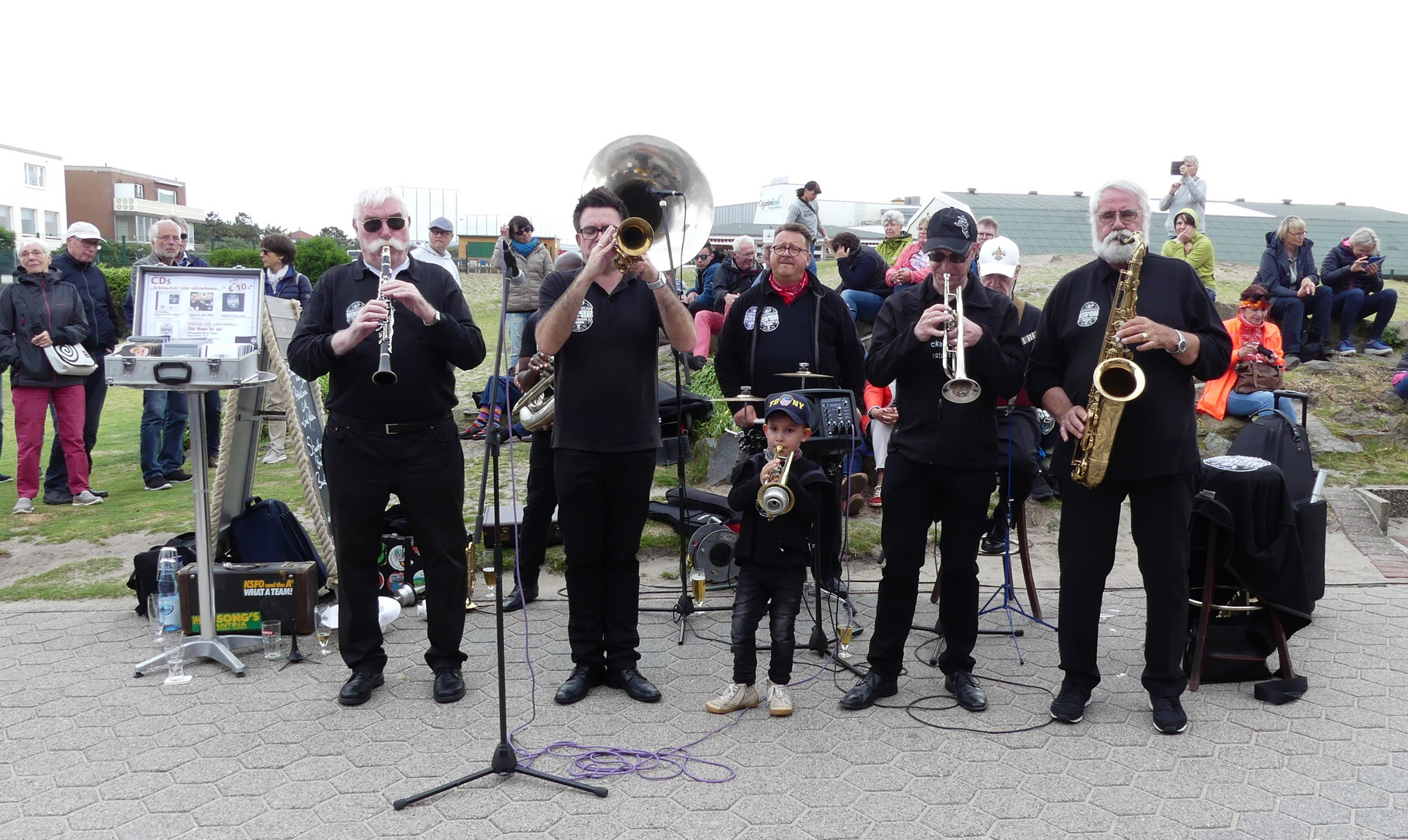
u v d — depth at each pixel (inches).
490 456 156.4
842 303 197.9
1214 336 146.6
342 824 124.4
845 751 144.1
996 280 225.9
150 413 309.3
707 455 290.0
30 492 283.7
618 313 159.5
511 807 128.4
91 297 304.3
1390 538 248.7
